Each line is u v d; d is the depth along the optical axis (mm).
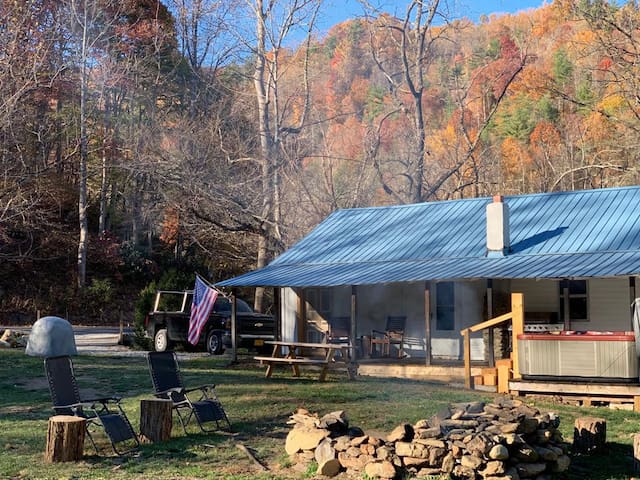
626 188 23062
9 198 42781
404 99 52438
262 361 20094
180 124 42125
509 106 57500
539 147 54281
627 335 16406
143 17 55469
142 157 41688
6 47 41125
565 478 10562
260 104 42625
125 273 49906
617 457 11867
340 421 11125
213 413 13039
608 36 35250
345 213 27828
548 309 22328
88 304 45500
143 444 12094
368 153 42000
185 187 38344
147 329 29312
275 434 12898
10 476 10164
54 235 49688
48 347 23859
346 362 19359
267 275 24016
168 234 49688
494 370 18203
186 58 52906
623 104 42656
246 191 39062
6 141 41094
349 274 22094
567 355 16766
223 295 27734
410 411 14578
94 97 52312
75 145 49875
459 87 47031
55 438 11000
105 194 52719
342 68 55219
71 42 47406
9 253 46469
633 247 19938
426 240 23672
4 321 42688
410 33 46031
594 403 16719
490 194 50281
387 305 24531
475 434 10141
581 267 18734
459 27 43219
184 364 23141
